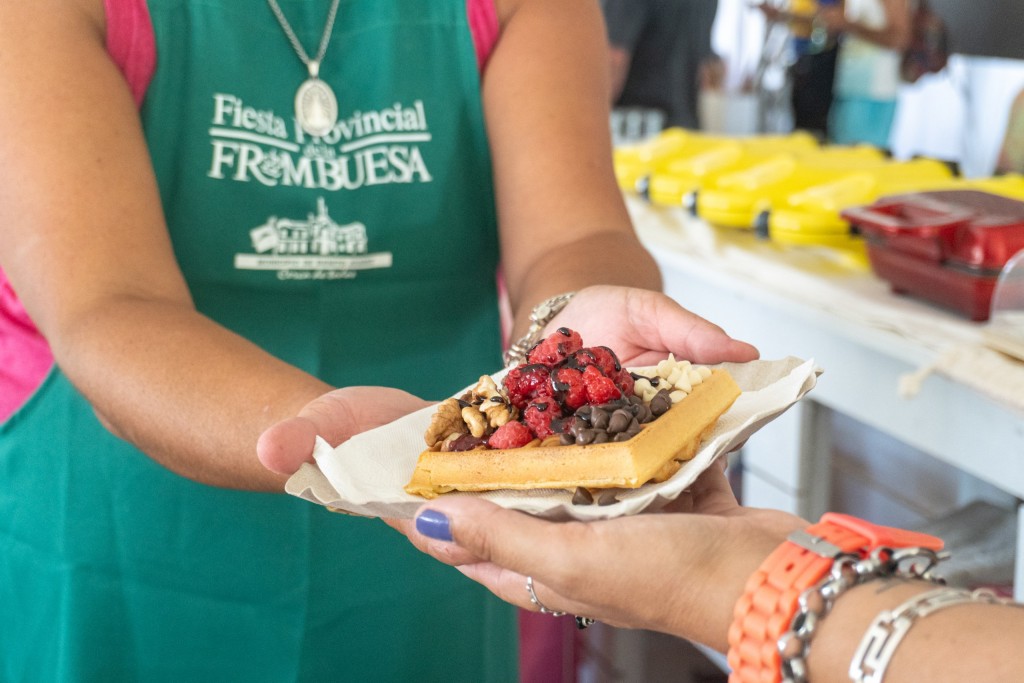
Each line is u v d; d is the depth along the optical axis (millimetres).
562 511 1193
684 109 5445
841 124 5020
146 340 1383
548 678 2354
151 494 1683
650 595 1064
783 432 2643
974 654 900
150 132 1640
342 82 1739
